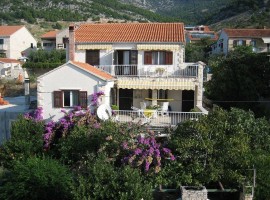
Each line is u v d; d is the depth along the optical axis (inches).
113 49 1421.0
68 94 1208.2
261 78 1594.5
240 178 871.7
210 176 879.7
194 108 1280.8
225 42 3609.7
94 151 985.5
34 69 3260.3
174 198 892.0
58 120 1207.6
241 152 885.2
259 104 1568.7
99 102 1176.2
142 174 874.1
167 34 1449.3
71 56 1437.0
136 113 1258.6
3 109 1403.8
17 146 1079.0
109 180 743.7
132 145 904.9
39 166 932.0
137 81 1314.0
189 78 1337.4
